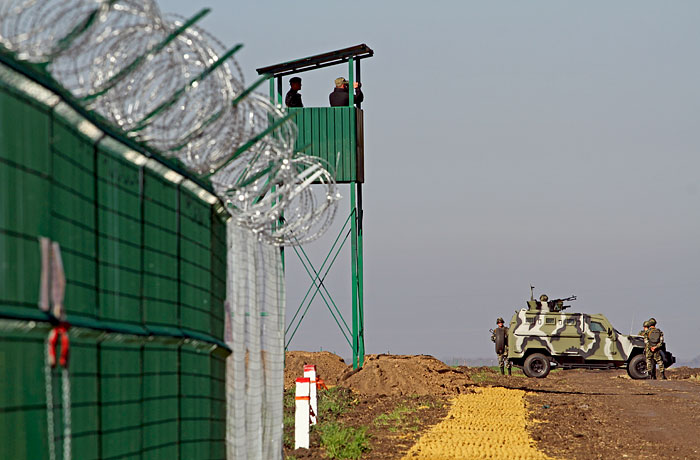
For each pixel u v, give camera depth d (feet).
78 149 43.14
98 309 45.19
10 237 35.91
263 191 69.92
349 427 143.54
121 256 48.75
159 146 51.80
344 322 240.73
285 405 176.45
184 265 60.23
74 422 42.27
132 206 50.65
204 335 64.44
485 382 271.28
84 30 37.86
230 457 70.59
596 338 329.31
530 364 328.29
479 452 120.67
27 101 37.73
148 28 43.98
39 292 38.29
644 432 152.56
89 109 44.32
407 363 237.04
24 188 37.17
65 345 39.70
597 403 205.26
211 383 66.44
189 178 59.98
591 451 126.21
